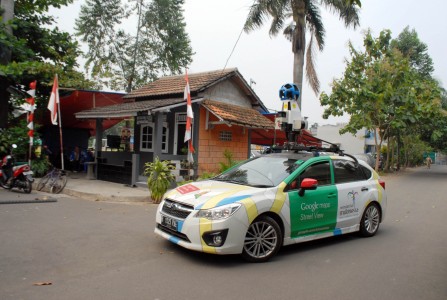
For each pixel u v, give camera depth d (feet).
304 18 58.18
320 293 14.19
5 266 15.67
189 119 38.86
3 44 45.06
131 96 52.42
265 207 17.60
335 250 20.13
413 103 75.56
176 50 89.76
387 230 25.89
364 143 155.53
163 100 47.03
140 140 51.39
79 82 49.65
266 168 20.83
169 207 18.22
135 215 27.27
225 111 46.52
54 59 54.49
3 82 47.55
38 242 19.30
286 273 16.20
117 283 14.28
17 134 45.24
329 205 20.51
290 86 31.09
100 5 86.69
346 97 78.38
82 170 58.75
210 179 21.62
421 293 14.55
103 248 18.67
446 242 22.91
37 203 30.68
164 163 34.14
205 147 47.06
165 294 13.43
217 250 16.22
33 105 42.34
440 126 93.81
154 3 88.53
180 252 18.39
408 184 65.72
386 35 77.92
